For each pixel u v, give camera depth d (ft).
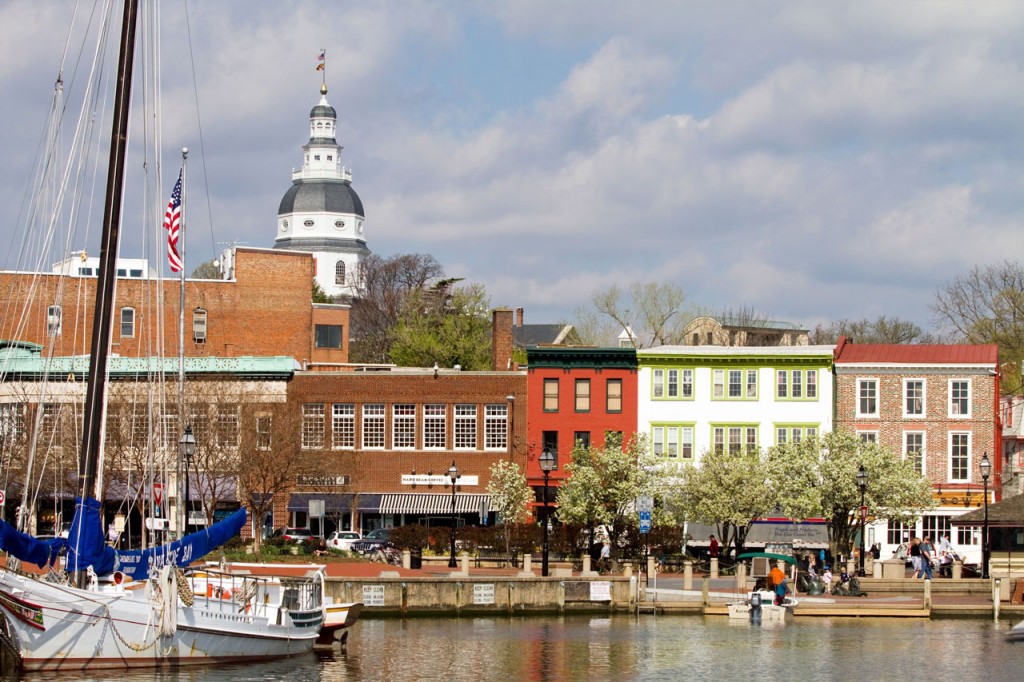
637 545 351.05
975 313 544.21
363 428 418.31
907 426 403.34
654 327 578.25
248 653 213.05
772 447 384.68
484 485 414.82
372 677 206.69
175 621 198.70
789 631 262.26
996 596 282.15
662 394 410.31
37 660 188.34
